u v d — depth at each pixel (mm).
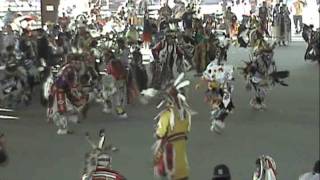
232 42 29891
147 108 17219
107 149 10109
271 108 16766
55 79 15320
